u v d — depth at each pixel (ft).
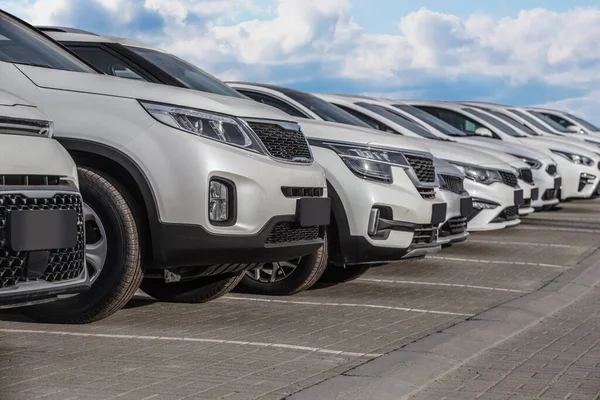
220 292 27.32
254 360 19.70
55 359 18.98
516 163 52.65
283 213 24.63
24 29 25.45
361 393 17.19
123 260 22.45
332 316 26.05
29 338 21.12
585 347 23.48
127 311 25.58
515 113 82.12
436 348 21.48
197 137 23.24
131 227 22.48
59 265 18.76
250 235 23.73
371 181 30.07
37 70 23.39
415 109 54.08
